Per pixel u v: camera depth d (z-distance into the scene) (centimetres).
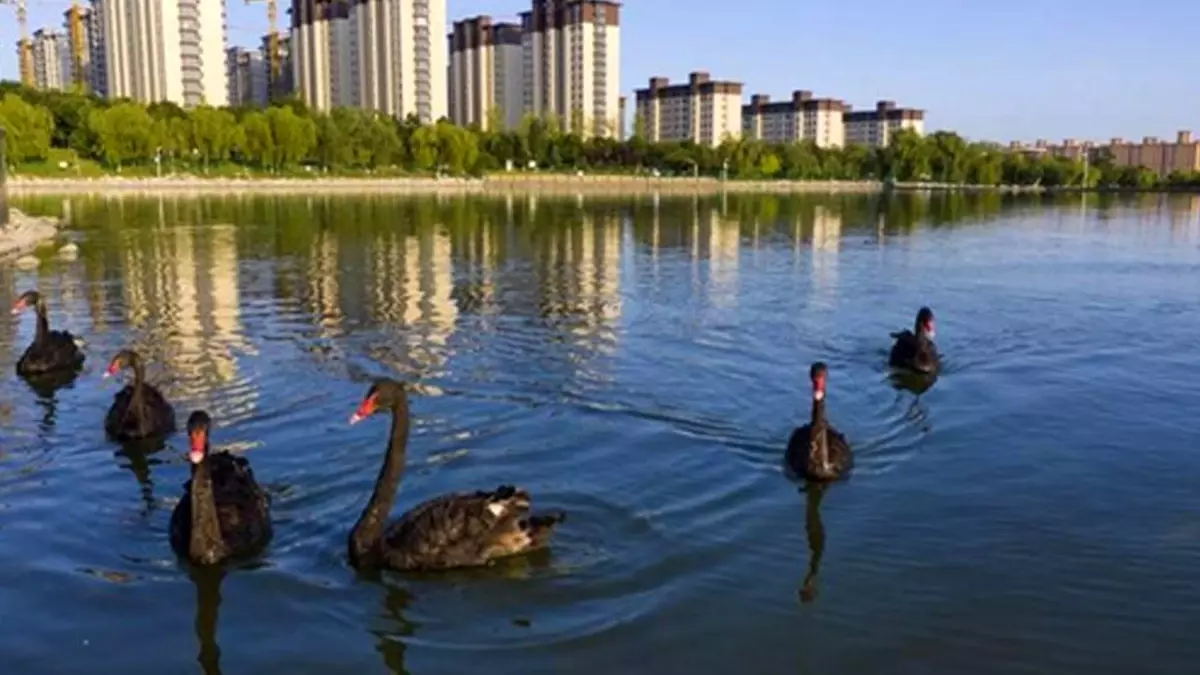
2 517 1082
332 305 2534
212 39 15688
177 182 9769
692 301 2677
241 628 845
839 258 3950
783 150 16112
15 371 1767
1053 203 10131
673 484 1190
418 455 1280
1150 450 1334
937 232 5594
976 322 2395
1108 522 1080
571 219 6138
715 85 19925
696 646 811
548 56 17938
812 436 1219
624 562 970
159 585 923
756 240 4775
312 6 17225
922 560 978
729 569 955
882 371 1819
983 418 1495
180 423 1431
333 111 12862
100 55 16638
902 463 1279
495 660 791
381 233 4822
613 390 1634
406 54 15838
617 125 17362
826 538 1031
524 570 953
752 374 1777
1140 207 9219
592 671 774
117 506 1120
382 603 890
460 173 12644
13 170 9381
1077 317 2478
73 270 3212
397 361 1844
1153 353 2000
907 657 797
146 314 2380
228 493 1028
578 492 1157
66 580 931
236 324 2247
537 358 1881
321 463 1254
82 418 1469
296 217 5928
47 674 771
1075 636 831
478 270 3338
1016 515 1098
